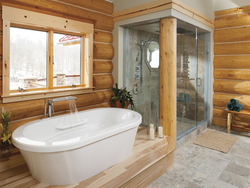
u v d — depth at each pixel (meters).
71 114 2.88
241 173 2.56
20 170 2.16
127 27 3.88
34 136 2.39
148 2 3.21
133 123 2.41
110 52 3.82
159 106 3.32
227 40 4.27
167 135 3.26
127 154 2.50
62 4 3.02
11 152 2.46
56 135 2.68
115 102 3.80
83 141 1.86
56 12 3.01
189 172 2.58
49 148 1.72
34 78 2.93
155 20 3.28
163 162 2.54
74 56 3.44
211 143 3.51
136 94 3.84
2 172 2.12
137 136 3.24
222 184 2.32
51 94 3.03
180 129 3.56
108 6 3.73
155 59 3.45
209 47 4.38
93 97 3.58
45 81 3.07
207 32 4.32
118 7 3.75
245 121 4.19
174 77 3.17
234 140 3.67
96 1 3.51
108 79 3.86
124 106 3.68
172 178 2.44
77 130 2.91
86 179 2.02
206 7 3.98
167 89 3.19
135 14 3.41
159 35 3.23
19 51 2.74
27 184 1.91
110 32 3.92
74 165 1.90
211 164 2.79
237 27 4.16
